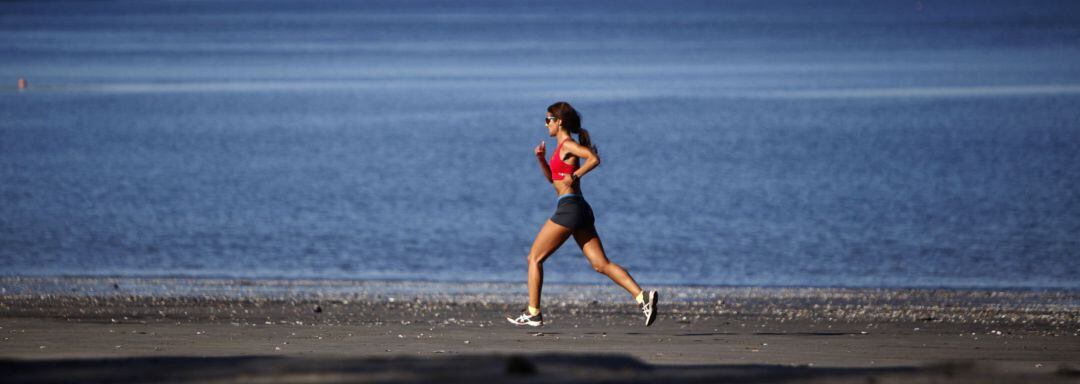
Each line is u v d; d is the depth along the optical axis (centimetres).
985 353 2914
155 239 6981
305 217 7888
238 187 9262
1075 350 3045
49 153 11369
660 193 8975
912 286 5675
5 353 2431
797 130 13375
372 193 9031
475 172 10256
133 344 2822
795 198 8681
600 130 13675
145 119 14862
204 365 1975
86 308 4450
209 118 15050
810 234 7219
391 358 2053
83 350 2589
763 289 5403
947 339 3344
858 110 15588
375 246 6856
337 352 2648
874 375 1941
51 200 8475
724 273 6075
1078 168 9888
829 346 3014
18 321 3828
